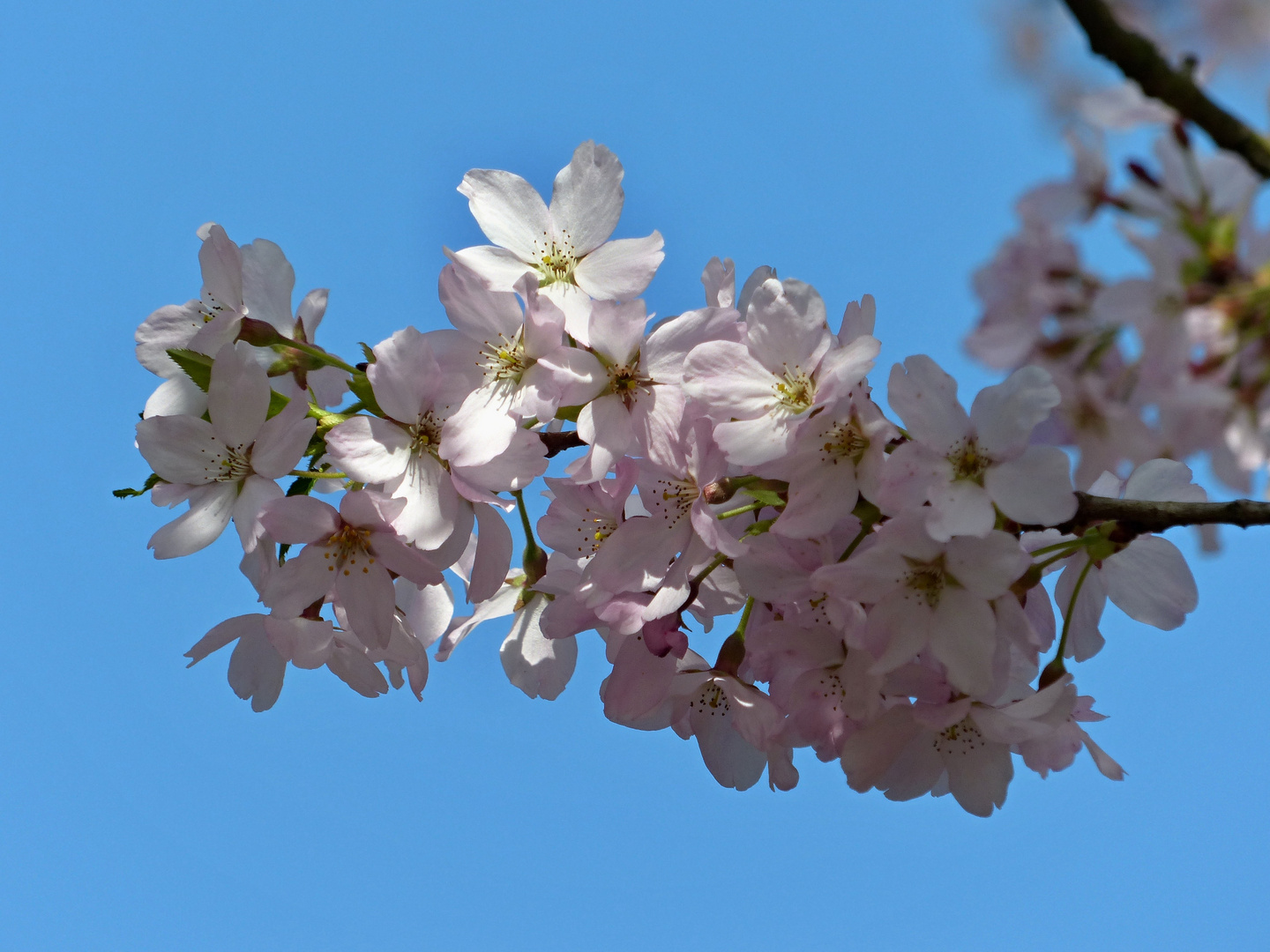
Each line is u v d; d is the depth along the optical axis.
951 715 0.52
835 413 0.52
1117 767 0.53
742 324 0.53
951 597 0.51
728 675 0.54
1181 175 0.47
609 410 0.53
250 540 0.53
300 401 0.53
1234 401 0.47
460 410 0.53
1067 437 0.50
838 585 0.51
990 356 0.48
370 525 0.52
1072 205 0.47
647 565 0.53
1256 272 0.46
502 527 0.54
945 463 0.50
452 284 0.53
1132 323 0.47
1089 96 0.47
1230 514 0.50
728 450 0.52
